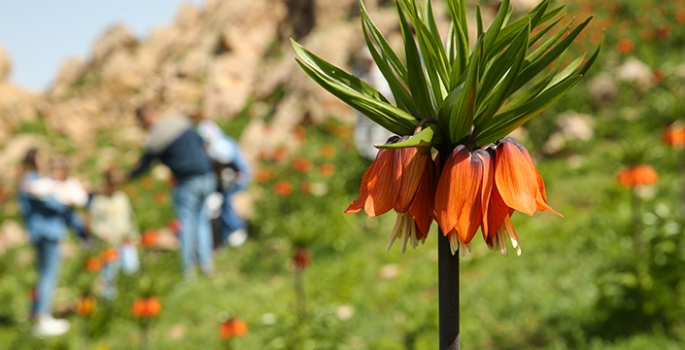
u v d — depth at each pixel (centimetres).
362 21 135
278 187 948
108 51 4262
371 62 843
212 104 2398
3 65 4125
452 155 122
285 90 1986
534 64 128
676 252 396
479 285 534
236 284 767
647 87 943
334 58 1697
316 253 759
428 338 436
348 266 676
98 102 3469
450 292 121
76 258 1118
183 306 698
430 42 131
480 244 631
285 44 2620
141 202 1402
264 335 557
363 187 138
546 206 129
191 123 842
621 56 1095
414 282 584
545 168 810
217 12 3472
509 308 475
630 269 414
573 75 117
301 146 1357
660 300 393
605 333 407
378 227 805
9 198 1875
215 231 1006
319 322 502
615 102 949
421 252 672
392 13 1617
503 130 125
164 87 3036
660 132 765
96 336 646
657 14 1262
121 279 758
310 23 2600
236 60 2703
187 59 3000
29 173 752
